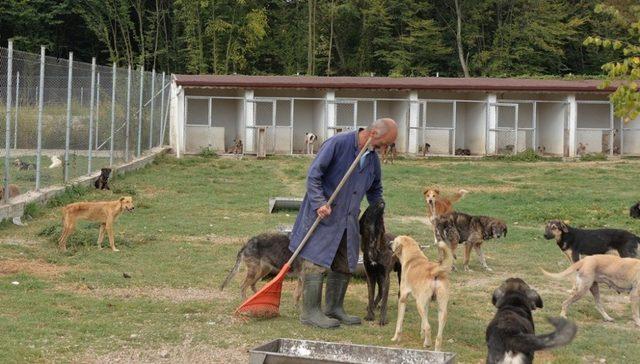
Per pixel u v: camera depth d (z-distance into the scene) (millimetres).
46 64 17297
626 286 9031
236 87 32094
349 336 7977
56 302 8836
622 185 24203
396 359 6406
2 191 14234
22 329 7602
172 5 54250
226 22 50219
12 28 50125
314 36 50469
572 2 52844
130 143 24094
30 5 49094
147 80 26953
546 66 52219
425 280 7520
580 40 51219
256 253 8992
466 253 11914
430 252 13148
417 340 7902
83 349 7133
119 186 19719
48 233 13023
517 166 29359
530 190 23016
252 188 21719
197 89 34156
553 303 9898
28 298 8898
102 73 21781
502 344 6164
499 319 6418
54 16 50188
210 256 12031
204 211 17188
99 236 12438
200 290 9820
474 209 19047
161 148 29047
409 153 32781
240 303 9109
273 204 17219
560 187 23750
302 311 8359
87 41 53969
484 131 33531
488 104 32938
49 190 16219
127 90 22891
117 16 50781
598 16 49781
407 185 23703
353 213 8281
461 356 7391
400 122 34344
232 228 14930
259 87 32094
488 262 12609
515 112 33781
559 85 32656
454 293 10312
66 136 17688
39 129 15906
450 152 34344
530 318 6742
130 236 13477
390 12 52062
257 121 35219
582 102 33031
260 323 8312
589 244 11102
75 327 7789
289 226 13273
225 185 22156
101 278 10172
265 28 52656
